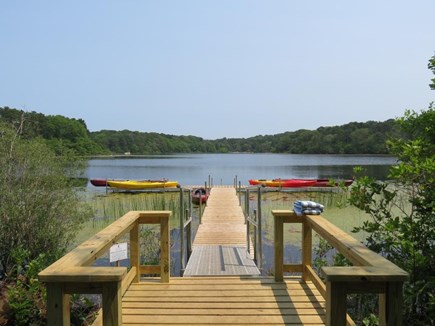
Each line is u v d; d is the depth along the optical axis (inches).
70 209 269.0
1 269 235.9
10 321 179.9
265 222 479.2
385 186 168.4
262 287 152.2
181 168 1829.5
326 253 268.8
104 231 122.6
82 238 370.6
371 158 2770.7
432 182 147.6
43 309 188.2
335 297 78.5
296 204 154.5
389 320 78.5
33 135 293.3
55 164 271.6
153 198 715.4
